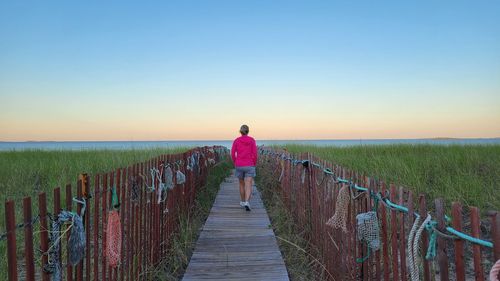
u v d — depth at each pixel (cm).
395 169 946
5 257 493
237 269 469
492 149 1339
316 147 2042
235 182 1361
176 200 622
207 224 702
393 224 262
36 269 470
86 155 1638
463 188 716
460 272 187
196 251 540
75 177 1055
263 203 947
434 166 991
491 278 150
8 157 1598
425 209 215
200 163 1020
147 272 424
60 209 233
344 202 343
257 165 1850
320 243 479
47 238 217
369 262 308
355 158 1265
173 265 488
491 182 764
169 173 538
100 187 310
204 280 435
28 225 198
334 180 392
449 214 638
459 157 1056
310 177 549
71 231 225
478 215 176
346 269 367
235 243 579
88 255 277
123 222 353
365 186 312
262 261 498
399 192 251
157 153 1764
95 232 301
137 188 393
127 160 1426
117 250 301
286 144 2361
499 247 158
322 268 452
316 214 504
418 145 1734
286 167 838
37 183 1105
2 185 973
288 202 793
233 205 896
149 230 443
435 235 200
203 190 1016
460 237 182
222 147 2291
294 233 604
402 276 252
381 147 1700
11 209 185
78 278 256
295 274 466
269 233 636
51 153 1753
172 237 560
